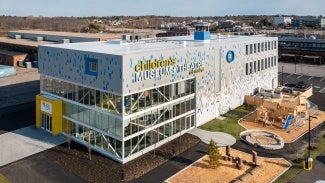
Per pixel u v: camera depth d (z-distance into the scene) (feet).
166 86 131.75
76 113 133.49
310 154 122.83
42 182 103.96
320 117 163.73
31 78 265.34
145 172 110.11
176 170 111.55
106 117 120.78
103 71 118.93
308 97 203.92
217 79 160.45
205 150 126.52
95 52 120.67
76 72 129.90
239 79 178.50
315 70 296.10
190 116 146.20
